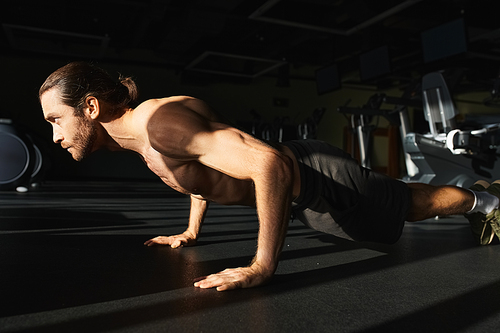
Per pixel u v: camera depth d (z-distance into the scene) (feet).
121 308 2.57
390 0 18.30
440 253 5.04
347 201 3.90
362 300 2.96
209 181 3.69
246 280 3.09
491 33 21.70
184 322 2.37
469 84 32.40
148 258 4.09
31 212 7.73
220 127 3.08
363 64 22.82
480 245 5.70
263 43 29.63
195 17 21.11
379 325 2.47
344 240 5.92
